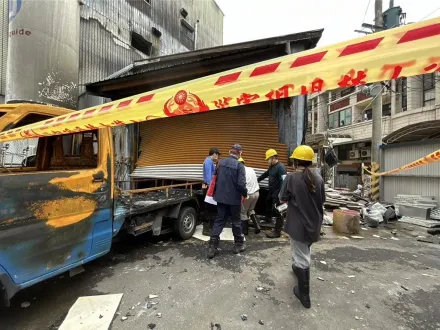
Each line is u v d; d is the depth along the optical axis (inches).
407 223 224.5
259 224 195.8
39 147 119.7
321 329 76.1
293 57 40.8
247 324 78.1
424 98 492.4
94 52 333.1
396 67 32.0
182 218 160.9
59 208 84.4
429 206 225.0
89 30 325.7
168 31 513.0
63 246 85.9
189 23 599.5
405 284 105.3
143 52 447.5
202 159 232.7
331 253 141.3
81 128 66.1
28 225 75.5
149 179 242.4
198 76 232.5
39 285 102.5
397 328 76.9
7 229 70.4
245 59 207.6
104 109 64.2
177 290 98.1
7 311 85.5
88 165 106.7
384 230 201.8
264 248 146.9
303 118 227.9
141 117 56.4
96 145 104.0
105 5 352.5
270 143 222.4
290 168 219.5
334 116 804.0
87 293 96.3
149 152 270.5
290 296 94.3
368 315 83.4
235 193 134.4
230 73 46.4
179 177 240.1
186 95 50.7
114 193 111.9
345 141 680.4
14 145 115.6
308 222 86.7
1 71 268.2
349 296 95.0
